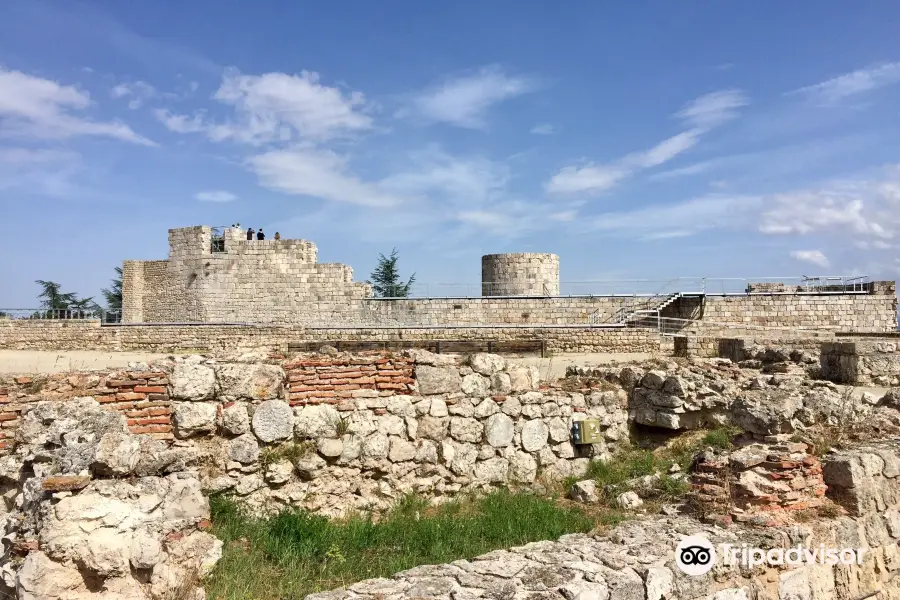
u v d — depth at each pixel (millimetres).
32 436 6637
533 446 9438
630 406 11242
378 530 7082
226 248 38469
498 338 33156
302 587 5633
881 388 17188
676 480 8359
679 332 35469
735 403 9414
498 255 40000
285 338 33531
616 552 5715
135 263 40344
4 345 33125
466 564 5551
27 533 4898
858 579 6766
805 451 7305
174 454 6129
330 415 8070
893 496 7457
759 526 6344
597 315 36188
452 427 8828
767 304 36281
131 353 32188
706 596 5582
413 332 33781
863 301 36469
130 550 4863
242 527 6828
